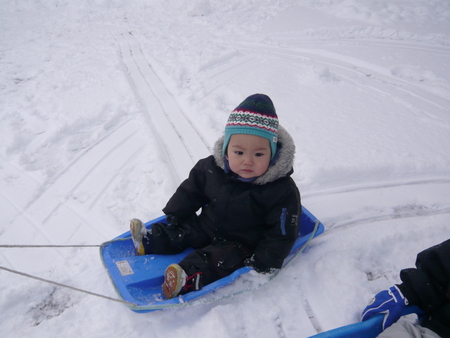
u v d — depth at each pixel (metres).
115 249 2.16
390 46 5.50
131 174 3.02
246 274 2.00
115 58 5.64
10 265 2.22
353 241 2.31
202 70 4.98
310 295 2.00
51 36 7.18
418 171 2.93
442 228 2.40
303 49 5.60
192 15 8.07
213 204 2.11
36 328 1.86
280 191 1.90
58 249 2.33
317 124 3.53
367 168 2.91
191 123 3.76
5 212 2.68
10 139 3.51
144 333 1.81
